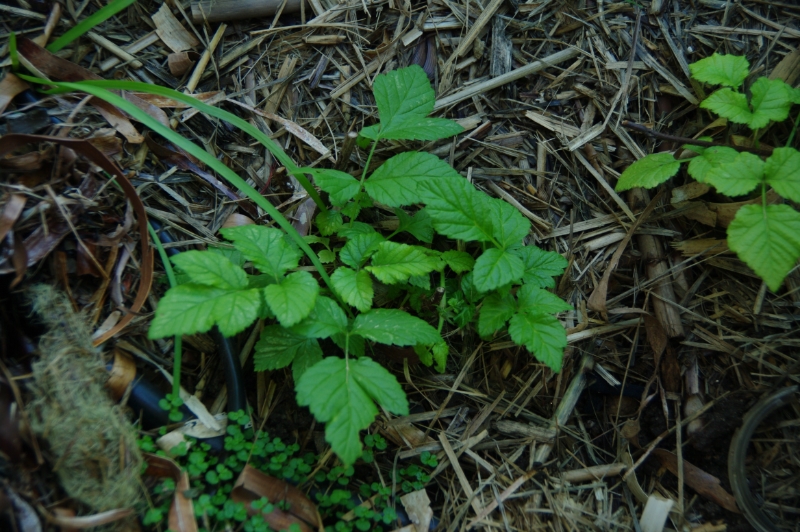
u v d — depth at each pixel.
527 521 0.53
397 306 0.57
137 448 0.48
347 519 0.51
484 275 0.51
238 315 0.47
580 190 0.59
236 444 0.50
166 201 0.55
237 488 0.49
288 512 0.50
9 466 0.46
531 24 0.60
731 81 0.55
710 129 0.58
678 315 0.57
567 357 0.57
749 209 0.51
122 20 0.57
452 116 0.59
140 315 0.52
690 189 0.57
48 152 0.51
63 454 0.46
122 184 0.50
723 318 0.57
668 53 0.59
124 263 0.52
